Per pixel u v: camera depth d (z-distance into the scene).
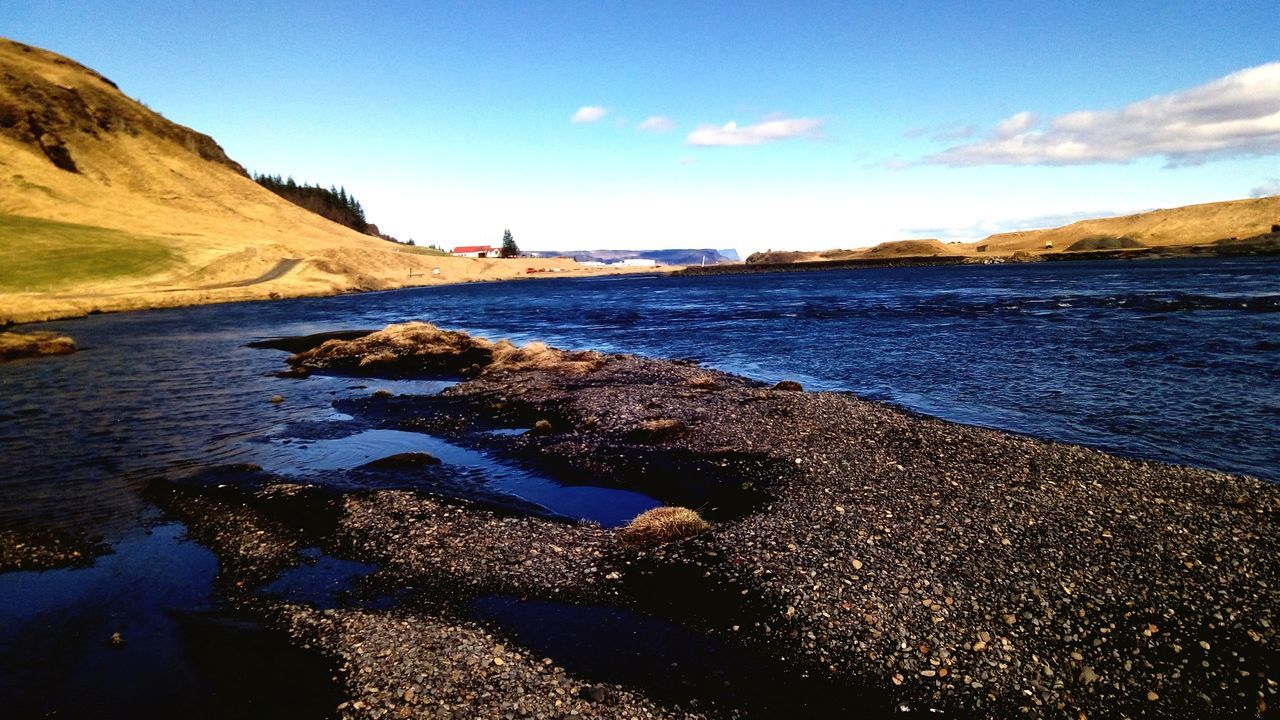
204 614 10.67
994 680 8.91
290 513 14.89
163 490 16.52
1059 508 13.65
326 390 31.34
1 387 31.77
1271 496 13.94
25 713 8.28
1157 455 18.16
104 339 52.50
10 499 16.00
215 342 50.66
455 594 11.30
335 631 10.09
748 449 18.55
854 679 9.02
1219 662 9.06
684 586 11.45
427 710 8.31
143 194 159.75
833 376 31.78
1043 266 148.88
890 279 125.00
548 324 64.94
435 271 180.62
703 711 8.45
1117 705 8.47
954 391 27.06
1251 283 70.38
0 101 147.00
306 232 180.25
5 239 102.19
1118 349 34.25
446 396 28.50
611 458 18.81
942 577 11.22
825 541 12.67
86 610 10.81
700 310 74.69
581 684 8.88
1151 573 11.14
